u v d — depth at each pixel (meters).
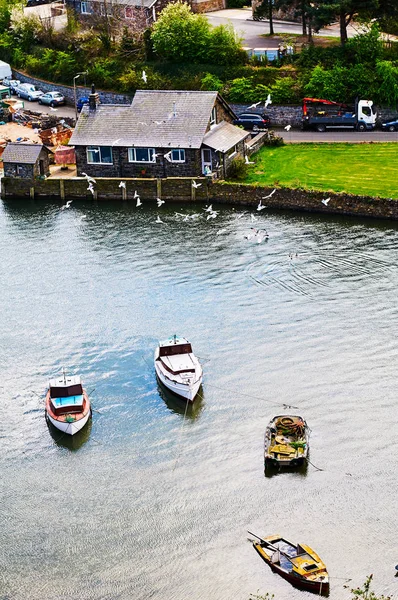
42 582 75.94
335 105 155.38
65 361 101.62
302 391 94.88
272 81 164.62
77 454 88.75
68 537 79.94
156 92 147.12
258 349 101.31
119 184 140.88
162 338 104.12
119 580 75.81
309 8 165.62
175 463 87.06
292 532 79.19
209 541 78.81
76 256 124.25
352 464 85.69
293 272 116.38
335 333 103.44
